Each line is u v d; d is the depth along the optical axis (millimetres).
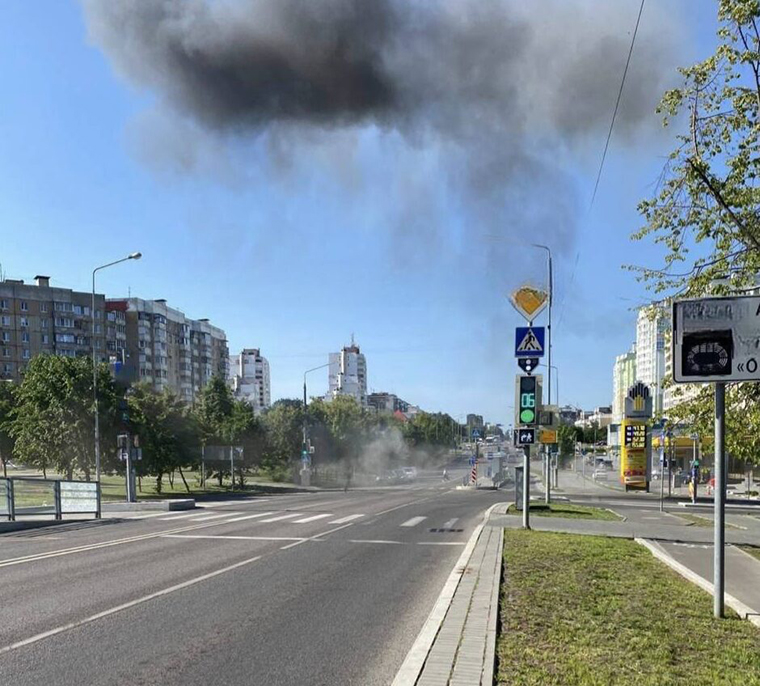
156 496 37188
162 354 107562
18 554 11609
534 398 13648
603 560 9453
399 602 7523
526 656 4941
